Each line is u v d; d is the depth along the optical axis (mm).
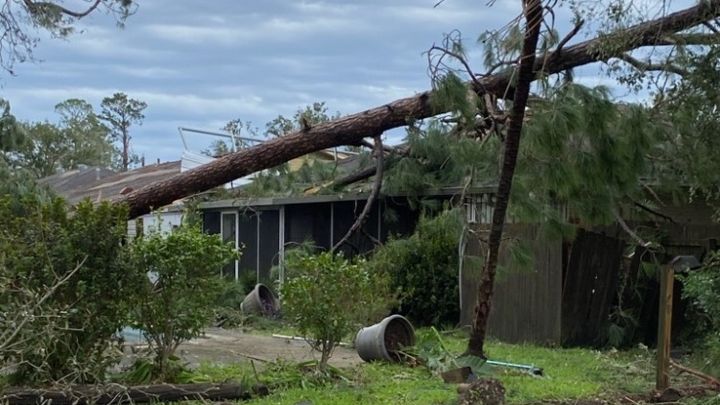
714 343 8086
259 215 17312
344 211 15859
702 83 7520
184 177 11844
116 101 59844
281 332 12000
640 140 8336
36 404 6160
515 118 8117
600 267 10664
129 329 8898
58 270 6680
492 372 8125
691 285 8008
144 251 7199
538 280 10758
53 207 6984
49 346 6336
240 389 7035
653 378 8273
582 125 8188
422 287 12797
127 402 6586
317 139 11719
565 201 9367
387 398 7008
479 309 8422
